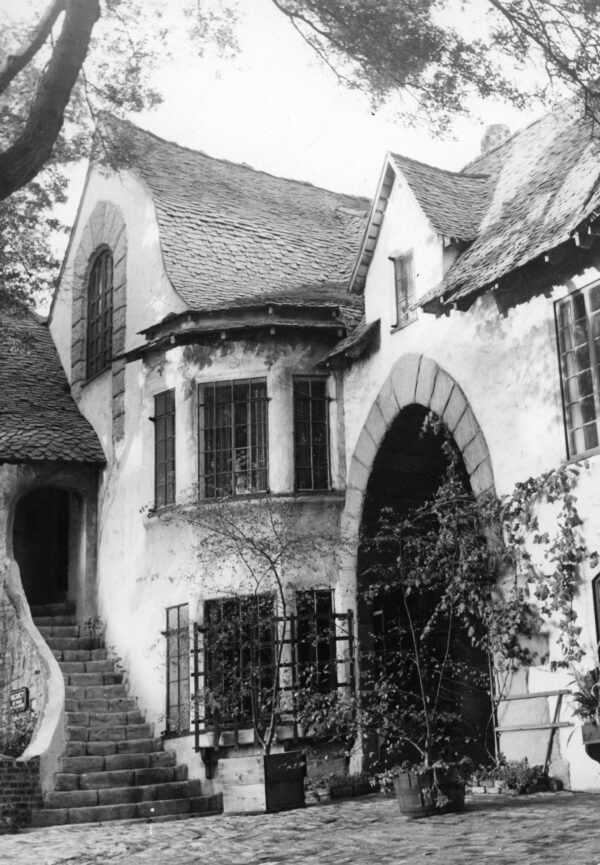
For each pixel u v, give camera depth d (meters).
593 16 11.47
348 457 18.20
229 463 18.48
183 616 18.55
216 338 18.86
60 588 22.00
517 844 9.95
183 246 20.53
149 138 22.86
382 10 12.22
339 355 18.17
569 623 13.45
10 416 21.75
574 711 12.73
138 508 19.73
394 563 17.67
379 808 13.52
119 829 14.06
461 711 17.12
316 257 21.55
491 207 17.70
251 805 14.34
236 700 17.09
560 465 13.95
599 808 11.56
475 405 15.44
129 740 18.06
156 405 19.72
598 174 14.02
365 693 15.26
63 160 15.45
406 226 17.50
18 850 12.50
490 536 14.68
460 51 12.13
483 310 15.54
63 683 17.77
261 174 24.56
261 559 17.50
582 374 13.91
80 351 22.86
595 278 13.77
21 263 17.22
